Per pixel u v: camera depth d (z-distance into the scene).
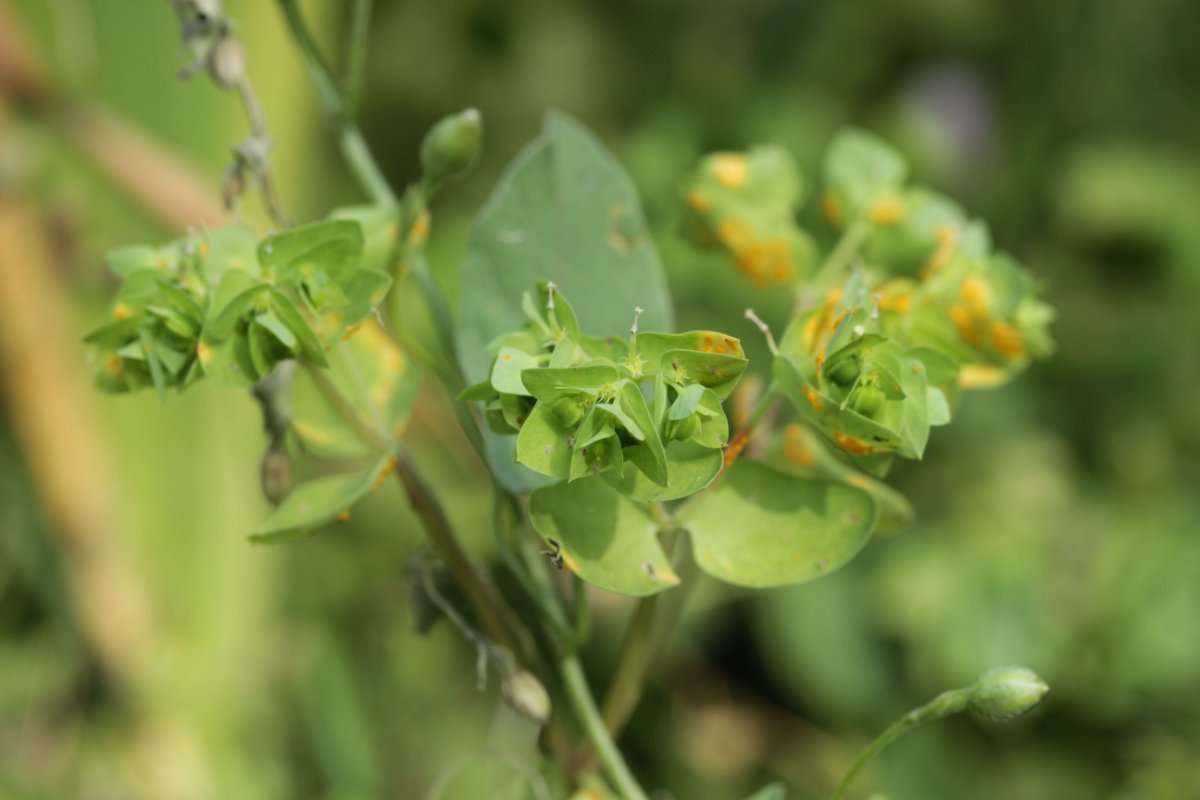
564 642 0.23
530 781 0.25
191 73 0.24
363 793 0.37
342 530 0.41
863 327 0.21
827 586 0.43
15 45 0.33
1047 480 0.44
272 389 0.23
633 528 0.22
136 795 0.35
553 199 0.23
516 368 0.21
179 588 0.36
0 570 0.37
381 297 0.22
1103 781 0.42
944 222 0.24
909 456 0.21
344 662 0.39
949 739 0.42
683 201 0.25
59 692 0.36
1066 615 0.43
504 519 0.23
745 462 0.22
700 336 0.21
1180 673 0.42
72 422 0.35
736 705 0.42
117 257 0.22
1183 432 0.47
